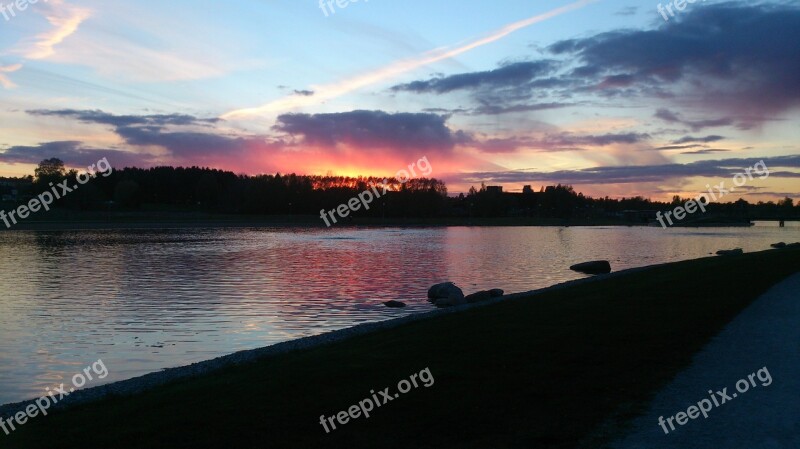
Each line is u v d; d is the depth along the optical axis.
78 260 44.12
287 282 31.94
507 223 147.38
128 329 19.36
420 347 11.84
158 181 145.50
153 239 72.44
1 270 37.06
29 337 18.14
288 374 10.41
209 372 12.09
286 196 132.25
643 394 8.12
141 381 12.31
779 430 6.78
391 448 6.88
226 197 137.75
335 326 20.22
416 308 24.06
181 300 25.33
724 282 19.08
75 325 19.92
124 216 115.88
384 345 12.62
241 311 22.81
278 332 19.17
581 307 15.53
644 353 10.23
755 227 157.88
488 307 17.81
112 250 54.28
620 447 6.43
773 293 16.62
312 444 7.08
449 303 24.08
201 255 49.47
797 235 101.94
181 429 7.77
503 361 10.14
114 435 7.79
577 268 39.31
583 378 8.95
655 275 23.38
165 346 17.11
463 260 47.03
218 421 8.01
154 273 35.84
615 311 14.45
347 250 57.06
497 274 37.12
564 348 10.78
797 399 7.80
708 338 11.22
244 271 37.31
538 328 12.83
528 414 7.61
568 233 108.94
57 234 80.88
